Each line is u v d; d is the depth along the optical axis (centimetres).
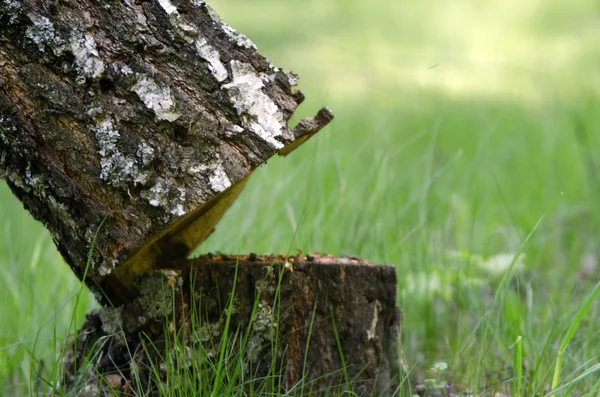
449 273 441
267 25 1748
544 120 908
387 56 1407
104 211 243
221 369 271
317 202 456
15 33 234
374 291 291
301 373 283
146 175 238
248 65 247
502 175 702
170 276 274
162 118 237
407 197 548
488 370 350
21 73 236
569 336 258
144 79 238
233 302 276
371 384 291
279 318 279
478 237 530
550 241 552
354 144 757
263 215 469
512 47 1494
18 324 381
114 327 285
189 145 241
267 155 242
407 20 1812
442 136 857
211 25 247
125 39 238
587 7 1802
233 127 241
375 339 292
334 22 1778
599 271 484
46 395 307
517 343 270
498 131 864
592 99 977
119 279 275
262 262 283
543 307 394
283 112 248
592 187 603
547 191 660
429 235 479
